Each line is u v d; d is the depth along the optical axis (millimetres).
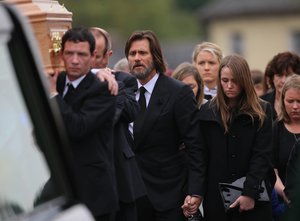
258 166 18312
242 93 18406
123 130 16484
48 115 11633
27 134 11422
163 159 18594
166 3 169250
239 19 121062
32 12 14961
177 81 18859
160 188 18547
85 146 14781
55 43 15094
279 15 117188
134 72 18547
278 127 20219
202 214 18969
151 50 18547
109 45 16828
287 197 17797
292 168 17719
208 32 127875
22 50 11539
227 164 18531
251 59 120312
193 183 18438
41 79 11555
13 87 11414
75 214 11359
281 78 22062
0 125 11117
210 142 18625
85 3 152250
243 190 18188
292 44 117500
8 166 11047
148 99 18656
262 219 18469
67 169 11734
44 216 11047
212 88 22375
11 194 10914
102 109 14516
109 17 156125
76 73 14516
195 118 18641
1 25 11188
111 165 15156
